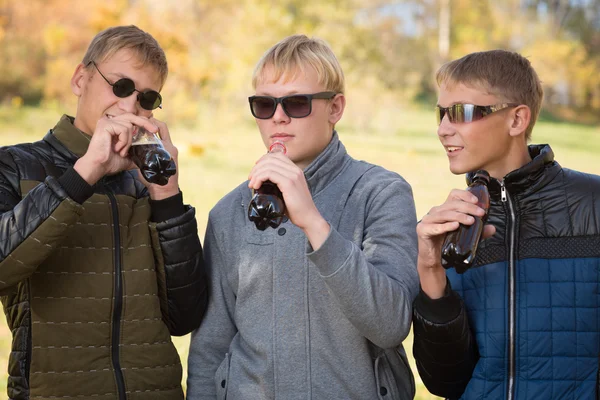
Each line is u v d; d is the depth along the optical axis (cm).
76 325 205
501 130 199
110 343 208
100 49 218
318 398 203
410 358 509
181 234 217
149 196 224
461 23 2983
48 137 221
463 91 199
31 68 2130
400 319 194
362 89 2269
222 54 2117
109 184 222
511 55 204
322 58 215
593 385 188
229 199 230
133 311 212
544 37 2931
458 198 172
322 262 183
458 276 202
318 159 216
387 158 1711
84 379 204
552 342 190
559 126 2656
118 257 212
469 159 200
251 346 211
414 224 215
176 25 2075
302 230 203
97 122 211
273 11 2267
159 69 223
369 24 2755
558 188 196
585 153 2002
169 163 204
